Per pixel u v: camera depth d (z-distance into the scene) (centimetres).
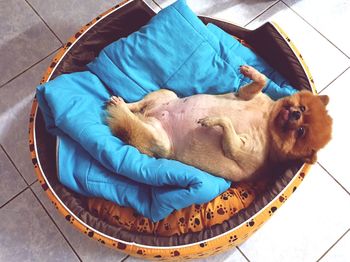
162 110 78
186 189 68
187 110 75
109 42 90
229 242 69
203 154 72
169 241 69
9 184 89
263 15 106
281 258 84
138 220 73
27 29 103
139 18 90
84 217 71
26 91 98
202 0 107
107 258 84
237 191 75
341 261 84
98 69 82
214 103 75
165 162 71
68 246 85
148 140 74
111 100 77
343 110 97
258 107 72
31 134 77
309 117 68
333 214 88
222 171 72
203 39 82
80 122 74
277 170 76
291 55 84
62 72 84
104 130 75
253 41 90
